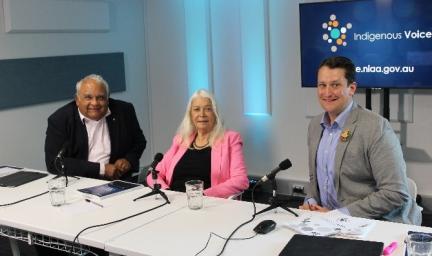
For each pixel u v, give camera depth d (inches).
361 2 157.4
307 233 76.5
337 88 93.9
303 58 170.6
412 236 67.9
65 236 82.5
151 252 72.9
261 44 188.5
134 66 213.9
